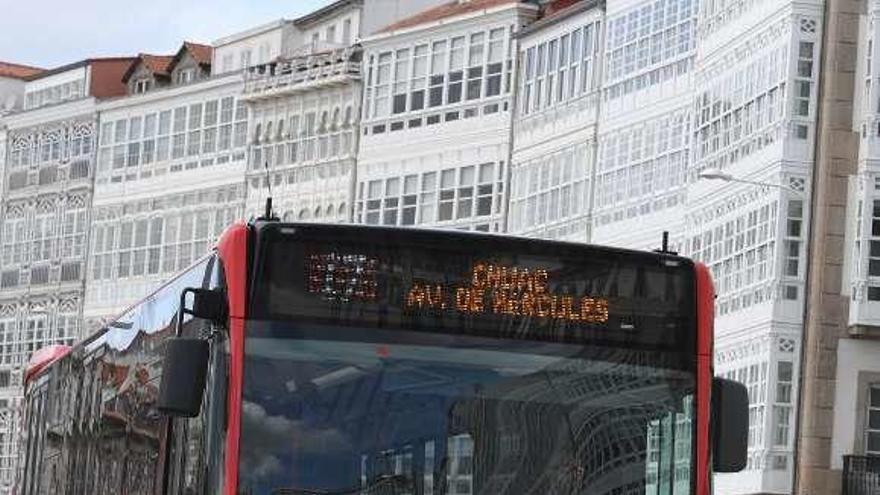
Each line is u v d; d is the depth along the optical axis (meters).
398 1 99.19
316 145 95.81
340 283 14.88
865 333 61.47
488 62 86.69
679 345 15.27
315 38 103.25
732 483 64.38
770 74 64.31
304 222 14.97
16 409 113.62
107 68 114.06
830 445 61.75
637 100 74.94
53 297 111.94
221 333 14.74
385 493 14.58
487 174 86.31
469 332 14.99
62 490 23.47
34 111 114.38
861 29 62.75
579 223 78.69
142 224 106.12
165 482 16.08
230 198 100.81
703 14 70.50
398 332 14.88
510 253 15.16
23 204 114.94
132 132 107.56
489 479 14.77
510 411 14.90
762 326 63.19
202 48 109.00
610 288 15.27
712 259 68.19
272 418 14.55
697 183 69.88
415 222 89.62
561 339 15.12
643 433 15.07
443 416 14.79
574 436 14.95
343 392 14.68
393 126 91.50
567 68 80.62
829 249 62.19
